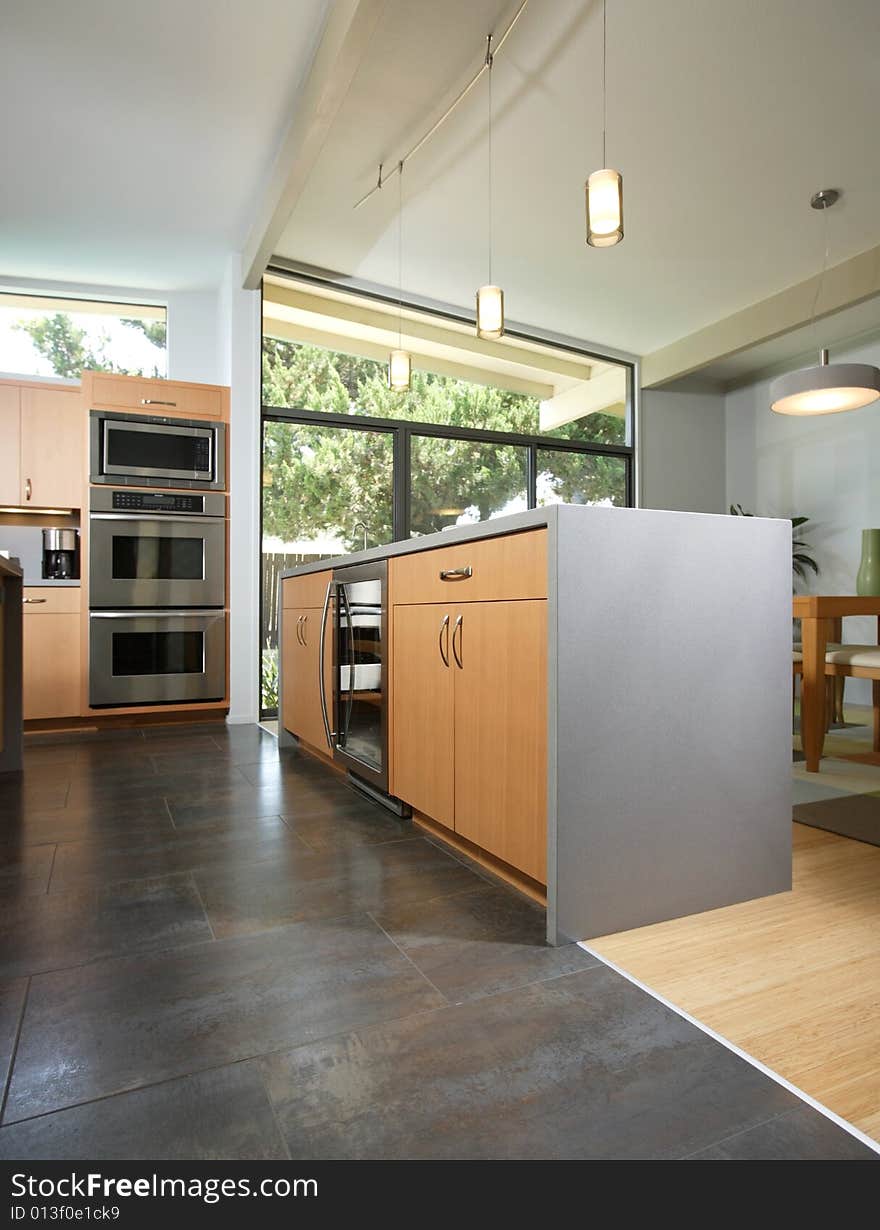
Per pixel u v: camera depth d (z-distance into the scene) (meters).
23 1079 1.04
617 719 1.53
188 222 4.18
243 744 3.80
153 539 4.41
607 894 1.52
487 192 4.00
